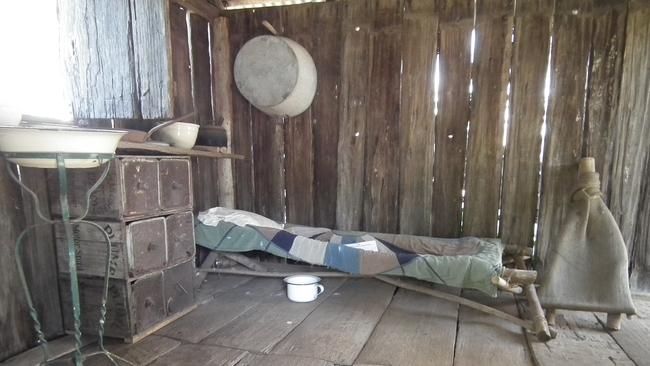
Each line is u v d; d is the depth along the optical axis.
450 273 2.12
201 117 3.01
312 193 3.11
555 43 2.49
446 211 2.79
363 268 2.30
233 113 3.23
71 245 1.43
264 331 1.91
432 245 2.58
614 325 1.92
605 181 2.47
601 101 2.44
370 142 2.92
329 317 2.07
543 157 2.58
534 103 2.55
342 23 2.90
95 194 1.77
